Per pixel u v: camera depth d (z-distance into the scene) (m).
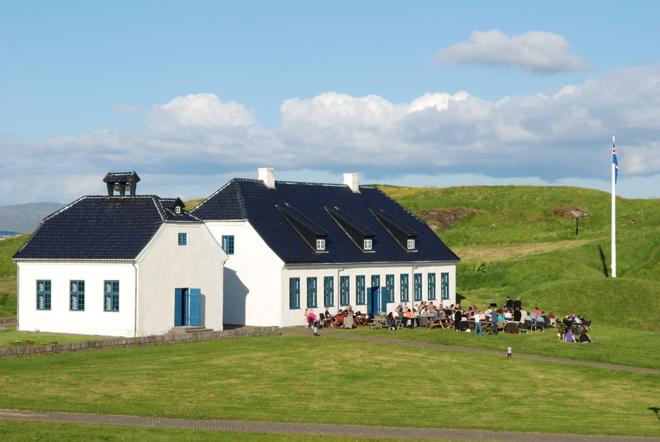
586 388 48.34
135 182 67.38
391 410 39.94
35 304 65.81
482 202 153.38
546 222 144.00
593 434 35.69
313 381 46.88
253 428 34.66
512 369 53.19
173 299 65.00
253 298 72.00
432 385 47.03
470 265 108.88
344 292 76.06
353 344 60.41
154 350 56.06
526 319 70.00
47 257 65.06
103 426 33.59
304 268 72.44
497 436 34.62
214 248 67.62
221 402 40.59
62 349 53.97
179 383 45.22
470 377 49.91
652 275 103.31
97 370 48.34
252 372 48.94
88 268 64.06
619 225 140.50
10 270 116.94
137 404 39.31
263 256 71.56
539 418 39.22
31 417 35.47
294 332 66.69
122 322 62.81
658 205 149.38
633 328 82.19
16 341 58.97
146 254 63.06
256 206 74.94
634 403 44.47
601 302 86.50
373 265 78.38
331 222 79.31
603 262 109.06
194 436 32.41
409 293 81.88
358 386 45.94
